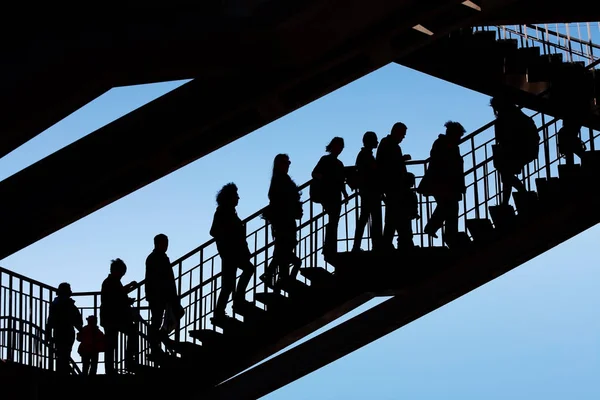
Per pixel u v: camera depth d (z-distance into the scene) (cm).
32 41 838
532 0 1241
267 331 1170
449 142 1133
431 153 1138
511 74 1348
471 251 1141
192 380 1198
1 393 1136
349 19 936
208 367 1192
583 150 1158
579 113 1163
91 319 1235
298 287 1148
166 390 1198
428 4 964
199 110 1088
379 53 1051
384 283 1153
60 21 846
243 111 1091
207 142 1150
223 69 998
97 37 858
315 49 981
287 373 1230
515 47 1333
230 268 1140
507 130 1120
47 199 1156
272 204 1131
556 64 1284
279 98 1088
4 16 825
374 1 913
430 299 1172
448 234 1130
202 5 891
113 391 1202
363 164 1136
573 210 1117
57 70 855
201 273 1238
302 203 1141
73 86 892
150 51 901
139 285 1280
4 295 1195
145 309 1279
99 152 1141
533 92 1346
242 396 1219
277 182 1133
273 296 1145
